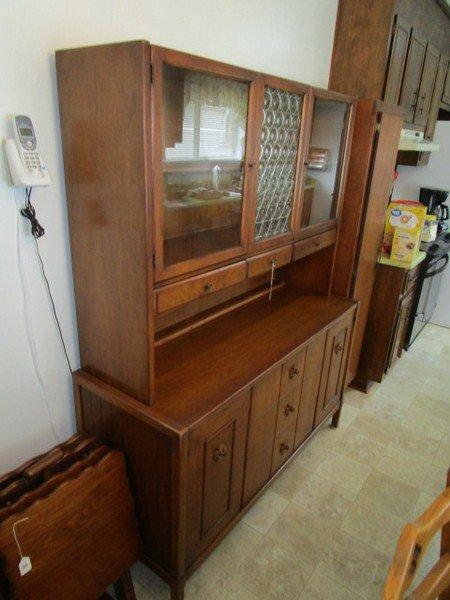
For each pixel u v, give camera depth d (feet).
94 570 4.08
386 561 5.34
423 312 11.12
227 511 5.06
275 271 7.49
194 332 5.75
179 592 4.58
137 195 3.47
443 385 9.52
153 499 4.44
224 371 4.80
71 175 3.93
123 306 3.98
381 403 8.73
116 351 4.25
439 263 10.59
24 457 4.58
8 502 3.75
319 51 7.25
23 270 4.04
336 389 7.39
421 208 7.96
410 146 8.33
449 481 2.77
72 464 4.10
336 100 5.86
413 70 8.46
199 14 4.95
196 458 4.15
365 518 5.96
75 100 3.62
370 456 7.18
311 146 5.83
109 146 3.51
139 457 4.39
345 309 6.71
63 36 3.77
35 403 4.53
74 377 4.66
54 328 4.48
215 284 4.51
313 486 6.48
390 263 8.18
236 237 4.77
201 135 4.13
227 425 4.48
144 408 4.13
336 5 7.28
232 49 5.54
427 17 8.51
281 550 5.43
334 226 6.84
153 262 3.68
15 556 3.43
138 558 4.66
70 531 3.84
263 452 5.46
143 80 3.15
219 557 5.31
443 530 2.76
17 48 3.51
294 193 5.50
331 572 5.18
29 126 3.64
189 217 4.19
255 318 6.28
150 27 4.46
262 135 4.67
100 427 4.71
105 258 3.94
